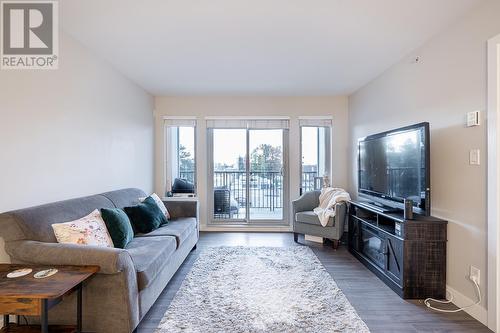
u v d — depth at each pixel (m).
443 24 2.40
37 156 2.23
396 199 2.89
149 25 2.42
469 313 2.19
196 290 2.56
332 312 2.20
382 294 2.54
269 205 5.08
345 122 4.95
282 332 1.94
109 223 2.40
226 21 2.36
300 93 4.73
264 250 3.75
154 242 2.56
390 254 2.68
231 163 5.08
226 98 4.93
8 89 2.00
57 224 2.01
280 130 5.03
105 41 2.72
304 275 2.91
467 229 2.21
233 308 2.25
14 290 1.41
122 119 3.69
